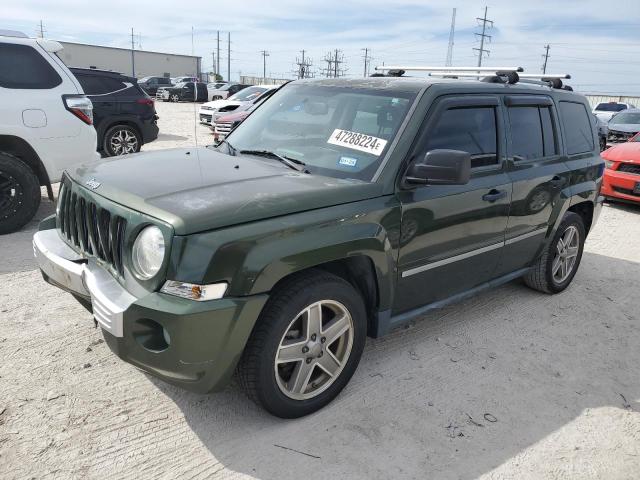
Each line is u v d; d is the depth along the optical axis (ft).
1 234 18.92
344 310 9.75
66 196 10.62
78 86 20.47
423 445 9.28
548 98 14.96
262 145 12.15
